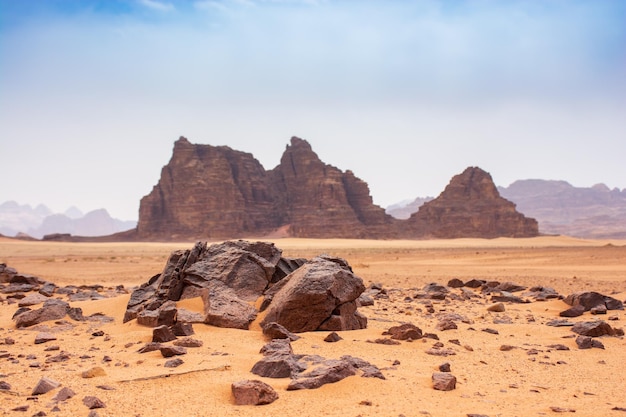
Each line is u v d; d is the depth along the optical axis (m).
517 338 17.09
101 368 11.10
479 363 13.25
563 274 46.50
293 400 9.45
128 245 160.88
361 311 22.17
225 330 16.55
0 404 8.98
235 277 19.45
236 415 8.66
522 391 10.77
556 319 21.31
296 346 14.30
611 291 32.75
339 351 13.91
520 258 73.50
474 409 9.27
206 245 21.61
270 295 18.45
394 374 11.49
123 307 21.75
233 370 11.57
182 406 9.12
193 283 19.45
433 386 10.55
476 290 33.94
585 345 15.55
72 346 14.91
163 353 13.02
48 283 33.25
